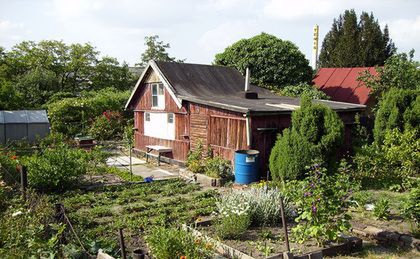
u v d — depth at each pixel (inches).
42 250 220.8
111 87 1533.0
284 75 992.2
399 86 829.8
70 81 1642.5
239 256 267.0
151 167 666.2
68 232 264.4
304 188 301.4
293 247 285.6
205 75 771.4
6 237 233.3
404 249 294.4
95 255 250.1
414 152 488.4
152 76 750.5
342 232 319.3
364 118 686.5
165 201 423.2
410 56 845.8
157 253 239.9
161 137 736.3
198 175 533.6
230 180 526.0
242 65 989.2
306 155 462.6
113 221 354.9
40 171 457.7
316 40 1477.6
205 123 610.5
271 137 547.8
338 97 1045.2
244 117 530.3
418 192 319.9
